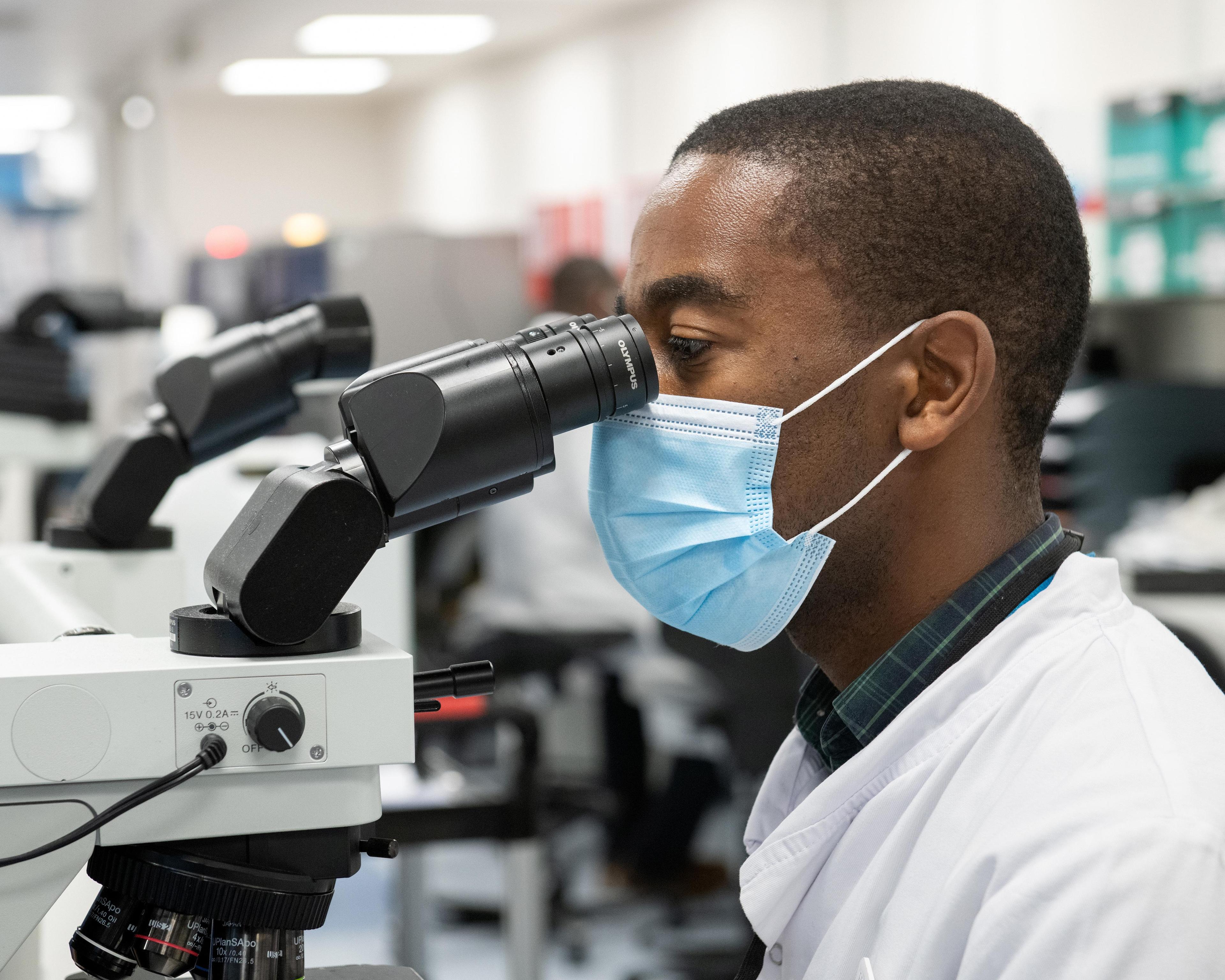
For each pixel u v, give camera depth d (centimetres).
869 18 432
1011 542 82
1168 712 69
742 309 79
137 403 450
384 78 761
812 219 77
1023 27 368
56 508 319
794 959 80
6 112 830
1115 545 310
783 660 282
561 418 74
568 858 375
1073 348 83
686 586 86
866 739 82
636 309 83
